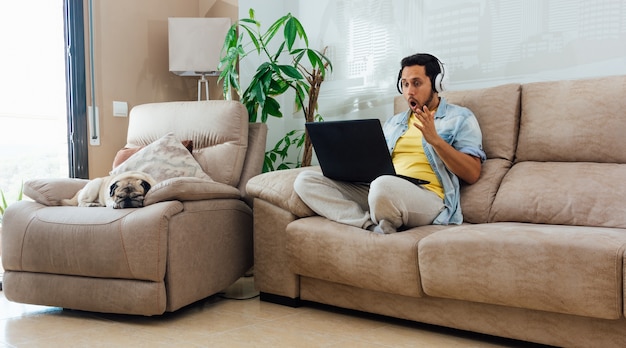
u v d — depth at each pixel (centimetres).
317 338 196
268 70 309
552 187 212
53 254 226
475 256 177
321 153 229
